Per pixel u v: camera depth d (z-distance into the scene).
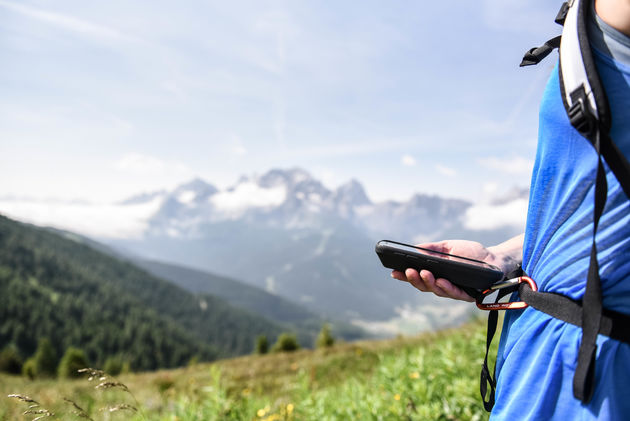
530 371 0.98
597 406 0.86
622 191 0.88
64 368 33.44
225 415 4.19
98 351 132.25
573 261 0.94
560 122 0.98
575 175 0.95
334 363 17.38
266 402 4.61
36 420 1.76
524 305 1.07
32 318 138.38
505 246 1.35
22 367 56.78
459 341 6.08
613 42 0.92
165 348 147.12
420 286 1.23
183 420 4.15
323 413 4.10
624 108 0.88
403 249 1.22
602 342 0.88
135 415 4.12
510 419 1.00
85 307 162.25
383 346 19.33
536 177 1.08
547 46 1.13
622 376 0.85
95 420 4.46
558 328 0.96
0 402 4.18
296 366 18.80
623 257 0.88
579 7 0.97
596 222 0.85
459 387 3.48
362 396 4.16
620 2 0.90
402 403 3.59
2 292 146.75
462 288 1.22
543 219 1.04
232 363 29.42
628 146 0.88
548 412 0.93
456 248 1.31
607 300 0.89
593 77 0.89
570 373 0.92
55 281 187.62
